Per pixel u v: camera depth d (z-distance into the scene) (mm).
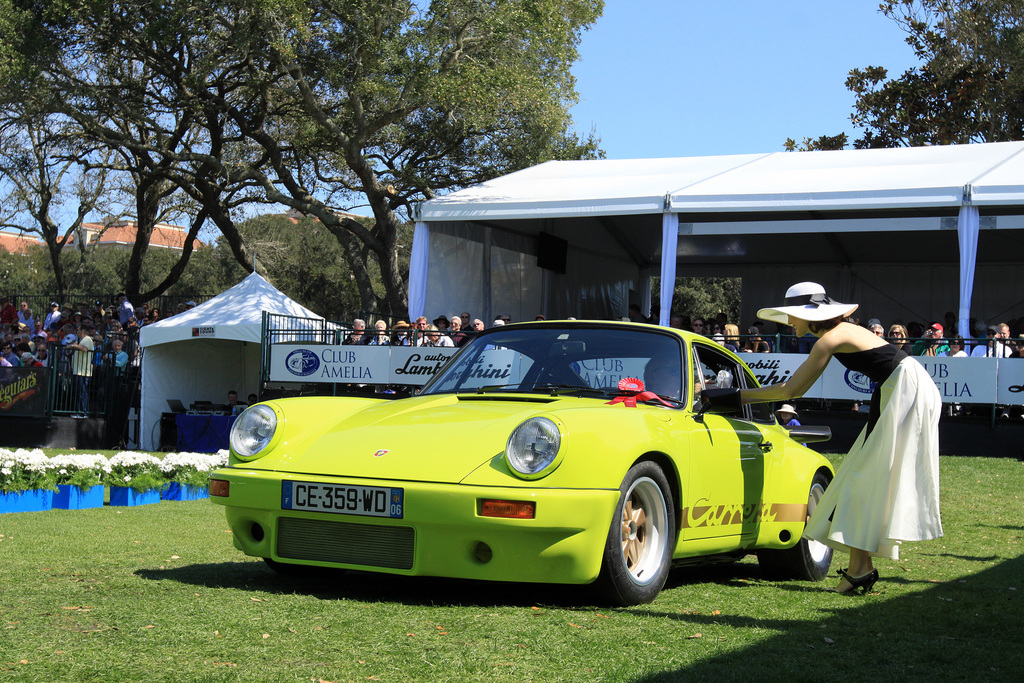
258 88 23047
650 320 15633
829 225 13727
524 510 3631
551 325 5059
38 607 3592
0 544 5469
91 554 5164
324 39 19812
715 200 13883
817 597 4402
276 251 33438
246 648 3025
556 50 21688
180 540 5859
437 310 16625
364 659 2932
